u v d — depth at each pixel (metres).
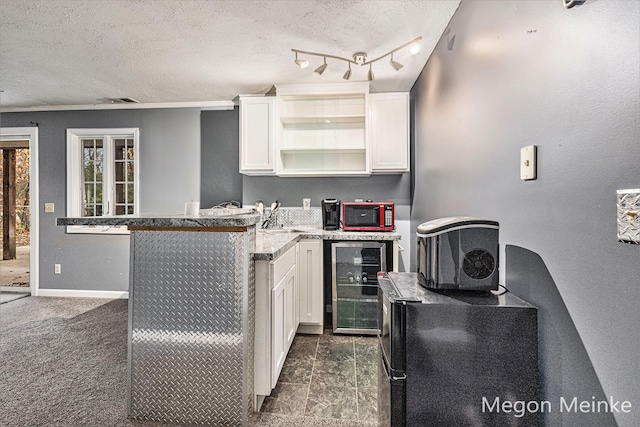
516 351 1.10
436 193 2.52
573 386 0.98
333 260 2.97
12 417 1.77
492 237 1.23
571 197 0.98
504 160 1.41
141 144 3.94
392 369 1.14
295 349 2.65
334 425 1.74
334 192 3.75
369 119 3.35
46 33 2.33
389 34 2.35
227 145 3.86
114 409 1.85
